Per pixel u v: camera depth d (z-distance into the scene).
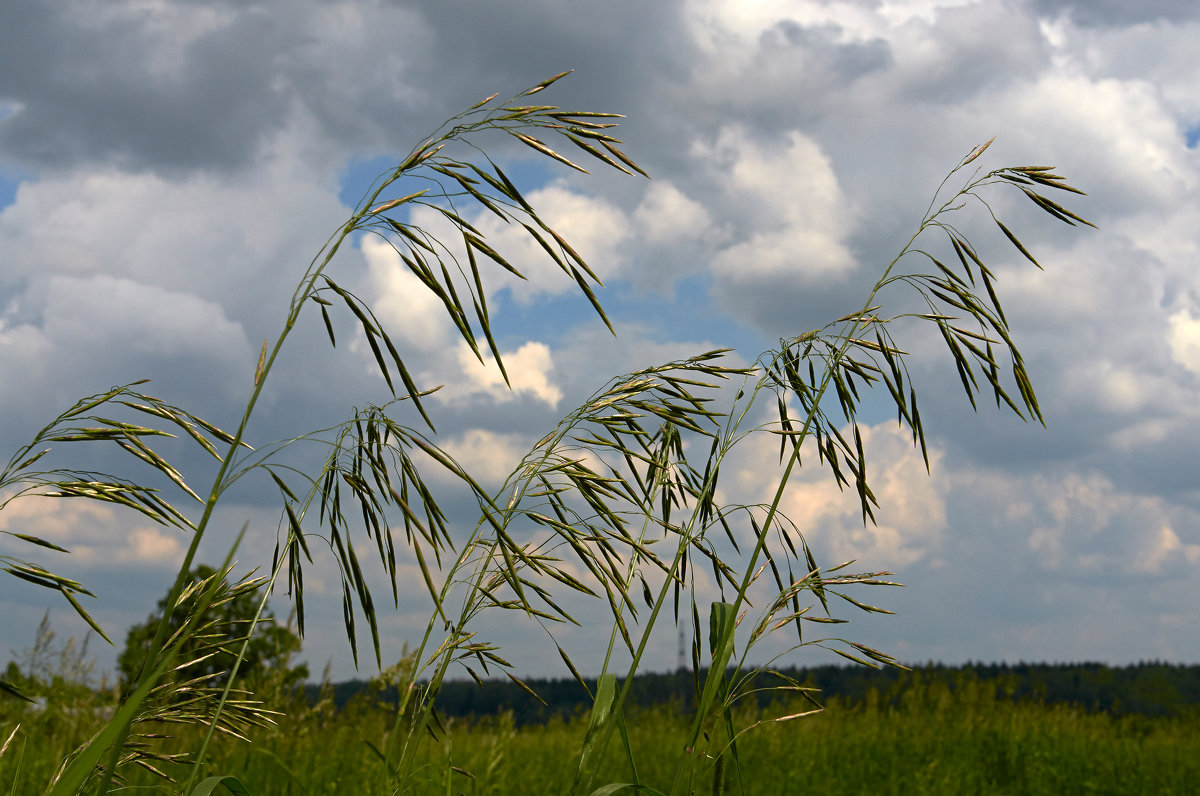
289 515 1.61
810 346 2.27
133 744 1.68
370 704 5.55
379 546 1.69
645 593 2.32
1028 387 2.18
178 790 1.67
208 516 1.34
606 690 2.10
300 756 4.84
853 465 2.26
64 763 1.54
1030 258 2.21
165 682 1.65
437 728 2.06
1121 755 8.37
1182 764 8.16
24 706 4.11
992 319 2.17
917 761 7.63
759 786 5.72
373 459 1.58
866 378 2.22
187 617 1.58
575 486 2.06
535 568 1.94
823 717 9.74
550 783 5.31
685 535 2.18
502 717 4.98
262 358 1.42
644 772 6.39
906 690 11.20
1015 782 7.07
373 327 1.44
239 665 1.65
